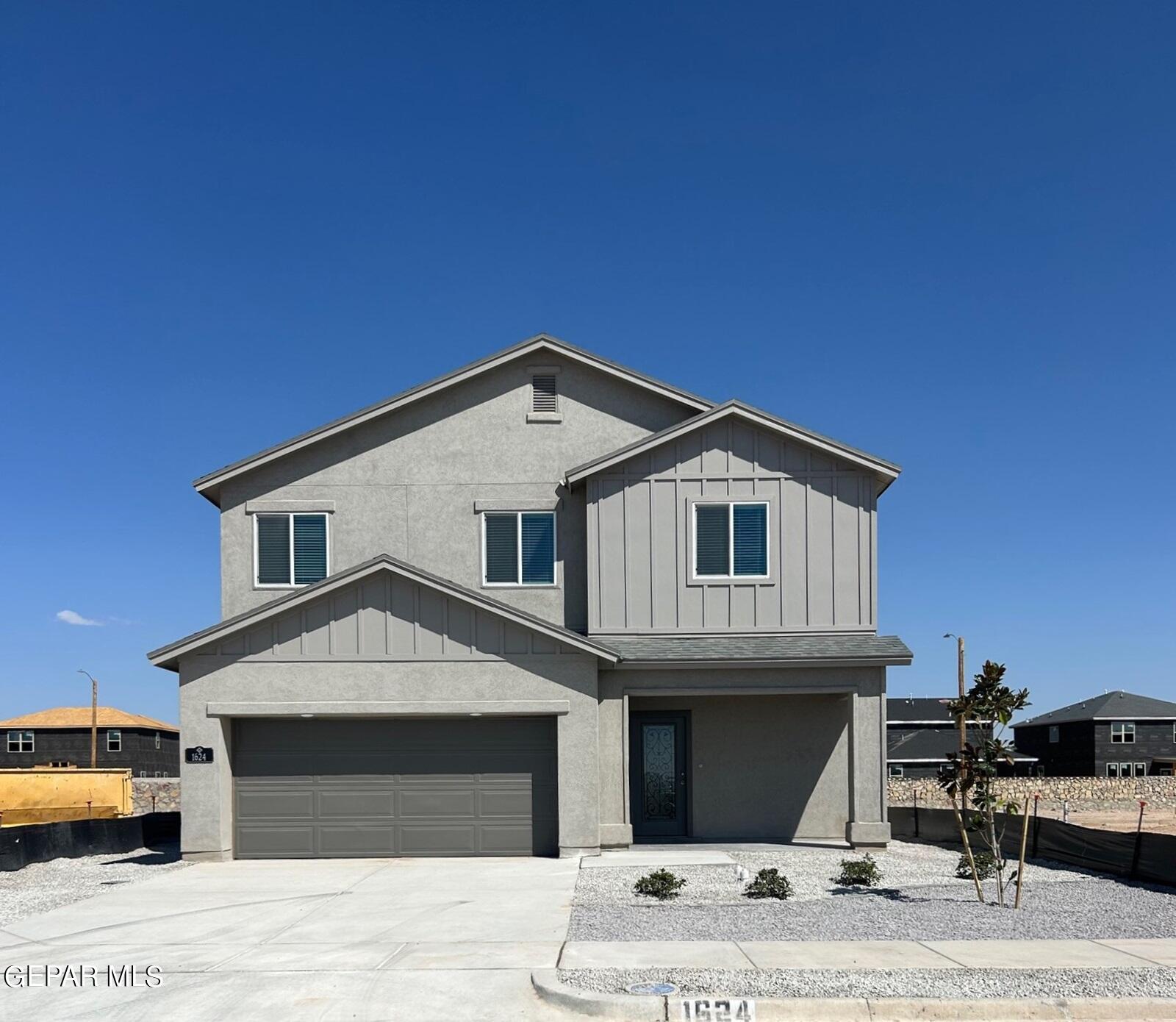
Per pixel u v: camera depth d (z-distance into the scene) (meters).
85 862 18.83
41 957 10.56
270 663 17.67
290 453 20.55
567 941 10.68
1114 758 55.91
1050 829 17.64
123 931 11.83
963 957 9.70
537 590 20.28
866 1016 8.23
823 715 20.00
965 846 13.27
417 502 20.58
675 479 19.53
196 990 9.17
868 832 18.25
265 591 20.38
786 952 9.91
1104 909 12.45
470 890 14.27
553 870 15.99
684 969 9.27
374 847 17.75
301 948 10.70
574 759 17.56
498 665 17.72
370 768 17.91
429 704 17.61
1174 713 56.41
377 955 10.28
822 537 19.41
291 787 17.88
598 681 18.20
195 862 17.38
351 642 17.72
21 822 26.59
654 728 20.06
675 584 19.34
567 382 20.91
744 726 20.03
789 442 19.58
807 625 19.22
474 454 20.69
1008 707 12.74
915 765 51.06
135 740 55.78
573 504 20.50
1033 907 12.55
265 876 15.85
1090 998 8.41
